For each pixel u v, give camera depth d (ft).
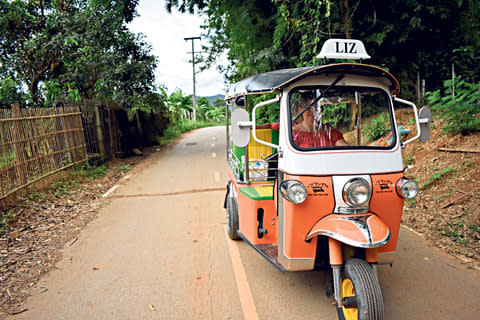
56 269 14.02
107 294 12.10
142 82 42.42
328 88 10.89
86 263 14.48
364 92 11.35
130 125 47.57
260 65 33.68
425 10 28.53
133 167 35.99
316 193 9.68
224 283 12.59
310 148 10.09
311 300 11.38
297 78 10.32
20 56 41.14
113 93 41.55
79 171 29.94
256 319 10.50
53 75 44.14
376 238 8.70
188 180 28.84
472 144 21.35
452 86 24.03
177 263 14.24
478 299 11.10
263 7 33.71
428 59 33.12
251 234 12.92
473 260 13.35
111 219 19.83
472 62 32.24
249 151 14.98
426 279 12.37
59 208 21.43
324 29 28.53
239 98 15.29
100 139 36.52
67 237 17.28
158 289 12.34
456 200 17.63
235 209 15.75
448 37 31.17
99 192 25.75
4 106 37.14
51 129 26.91
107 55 40.29
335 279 9.23
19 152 22.15
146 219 19.66
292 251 10.07
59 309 11.32
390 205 10.05
